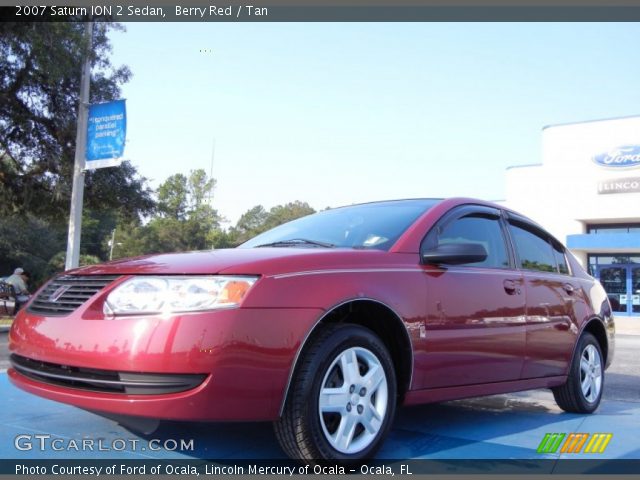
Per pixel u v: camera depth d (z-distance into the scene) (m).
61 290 3.14
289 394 2.78
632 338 15.37
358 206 4.43
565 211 27.09
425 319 3.36
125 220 19.92
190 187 86.44
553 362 4.39
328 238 3.87
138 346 2.64
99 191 17.94
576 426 4.16
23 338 3.09
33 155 17.41
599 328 5.10
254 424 3.78
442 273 3.58
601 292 5.34
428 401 3.42
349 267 3.13
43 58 13.27
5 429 3.54
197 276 2.79
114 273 3.01
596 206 26.28
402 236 3.62
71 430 3.55
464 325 3.60
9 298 13.06
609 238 24.89
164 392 2.62
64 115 16.58
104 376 2.75
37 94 16.23
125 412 2.66
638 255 25.72
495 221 4.36
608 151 26.06
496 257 4.16
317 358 2.83
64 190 17.23
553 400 5.30
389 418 3.15
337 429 2.94
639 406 5.23
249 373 2.66
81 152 13.66
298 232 4.14
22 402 4.22
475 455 3.34
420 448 3.46
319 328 2.96
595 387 4.89
